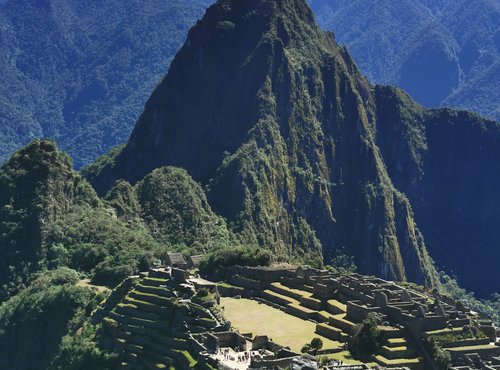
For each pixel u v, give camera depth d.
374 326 182.50
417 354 180.00
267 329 196.12
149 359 185.12
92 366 195.00
